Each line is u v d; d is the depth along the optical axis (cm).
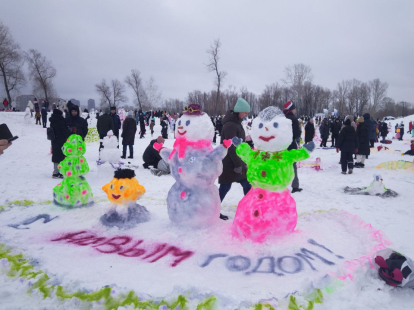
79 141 579
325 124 2041
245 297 285
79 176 584
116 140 870
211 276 339
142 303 274
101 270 347
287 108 705
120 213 480
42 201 629
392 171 1010
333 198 689
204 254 388
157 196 713
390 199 672
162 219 505
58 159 856
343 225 493
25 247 399
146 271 348
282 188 424
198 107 457
